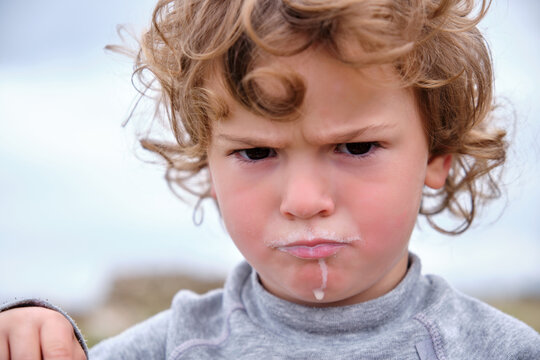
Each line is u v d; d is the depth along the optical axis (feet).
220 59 3.90
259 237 4.05
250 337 4.49
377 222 3.93
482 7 4.53
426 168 4.40
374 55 3.63
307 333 4.39
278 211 3.97
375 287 4.41
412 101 4.06
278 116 3.67
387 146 3.91
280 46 3.64
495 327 4.42
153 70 4.81
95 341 9.53
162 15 4.72
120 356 4.77
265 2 3.80
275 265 4.08
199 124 4.26
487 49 4.91
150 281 11.69
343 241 3.91
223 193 4.18
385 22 3.71
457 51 4.49
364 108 3.74
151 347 4.82
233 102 3.85
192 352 4.57
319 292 4.04
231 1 4.07
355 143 3.91
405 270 4.56
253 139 3.84
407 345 4.23
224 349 4.53
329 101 3.67
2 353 3.85
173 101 4.67
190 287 11.55
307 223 3.89
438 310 4.42
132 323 10.43
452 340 4.28
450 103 4.46
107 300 11.17
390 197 3.94
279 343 4.37
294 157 3.83
